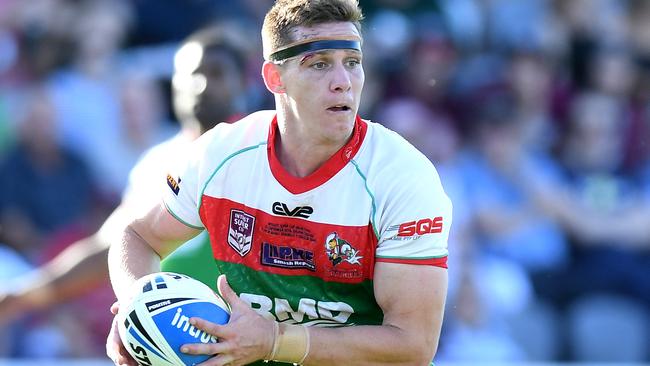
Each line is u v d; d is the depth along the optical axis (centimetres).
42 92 3400
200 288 1420
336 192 1437
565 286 3388
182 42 3725
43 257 3197
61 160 3353
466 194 3391
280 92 1441
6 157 3303
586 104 3753
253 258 1477
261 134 1486
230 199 1481
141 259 1538
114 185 3409
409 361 1405
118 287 1513
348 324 1481
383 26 3719
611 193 3553
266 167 1465
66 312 2983
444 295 1421
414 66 3650
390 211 1413
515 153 3491
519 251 3366
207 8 3753
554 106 3750
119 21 3669
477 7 3922
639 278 3438
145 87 3544
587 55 3869
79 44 3572
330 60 1395
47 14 3600
